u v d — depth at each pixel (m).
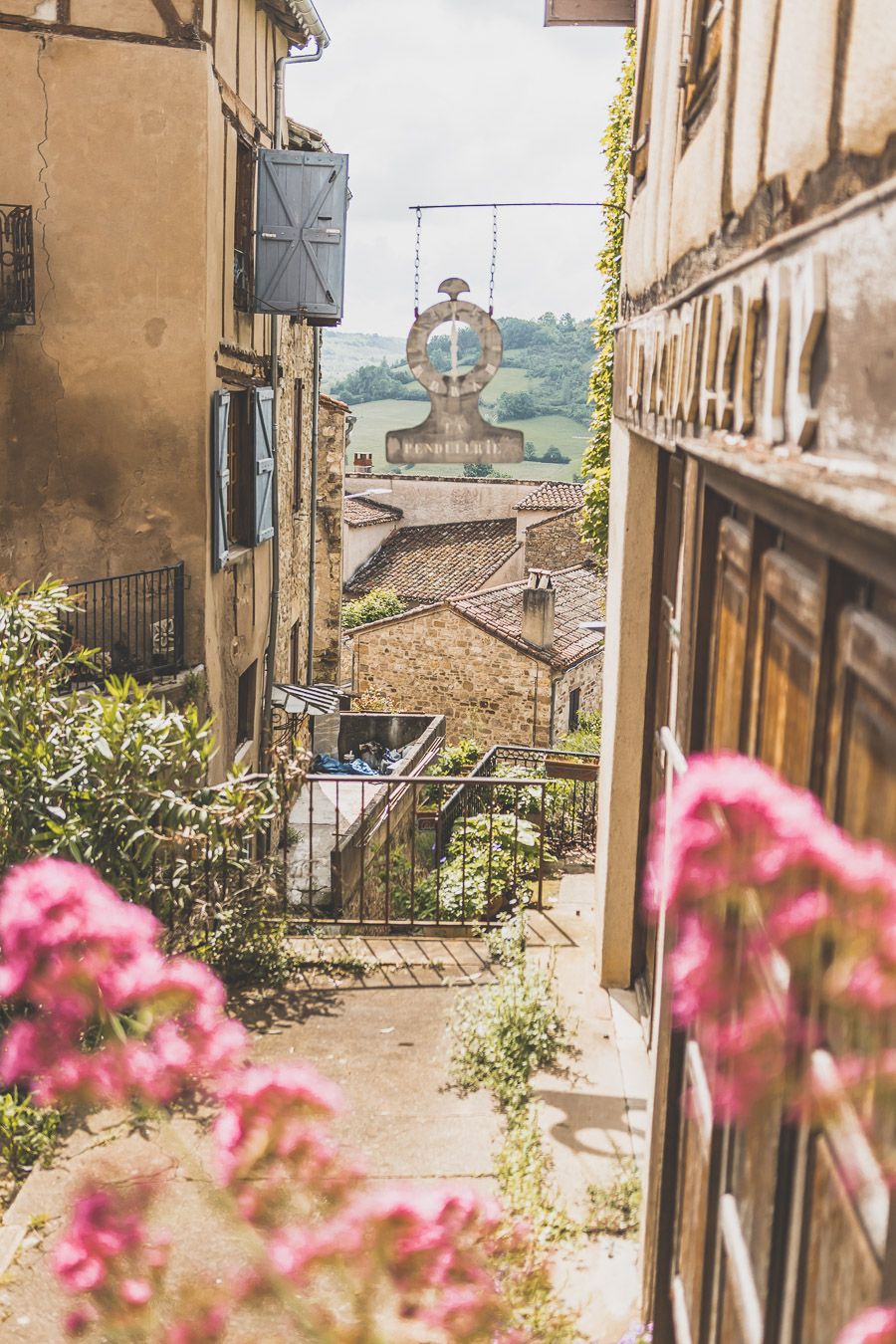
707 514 2.96
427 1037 5.42
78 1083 2.27
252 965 6.02
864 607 1.74
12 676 5.78
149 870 5.86
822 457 1.69
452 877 8.06
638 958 5.82
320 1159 2.13
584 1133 4.61
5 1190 4.23
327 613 20.78
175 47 9.11
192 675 9.44
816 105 1.83
